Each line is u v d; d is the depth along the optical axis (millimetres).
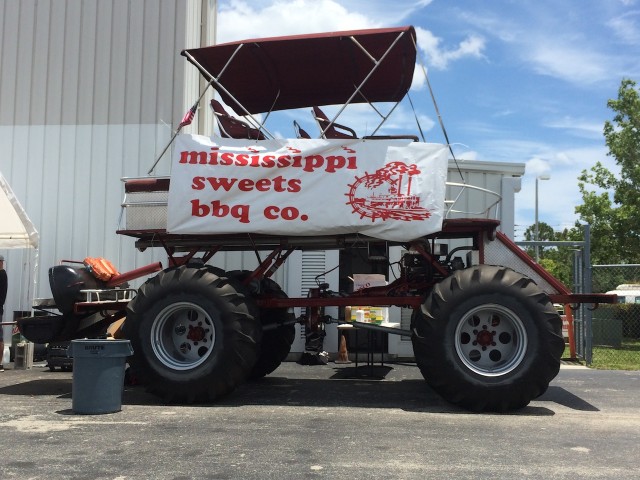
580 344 9875
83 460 3836
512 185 9891
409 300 5945
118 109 9727
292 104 7621
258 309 5867
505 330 5527
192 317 5949
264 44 6066
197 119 10766
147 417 5121
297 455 3955
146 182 6156
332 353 9562
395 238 5590
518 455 3984
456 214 9812
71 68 9844
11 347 9320
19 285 9594
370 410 5461
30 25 9945
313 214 5676
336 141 5742
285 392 6453
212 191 5816
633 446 4238
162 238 6359
